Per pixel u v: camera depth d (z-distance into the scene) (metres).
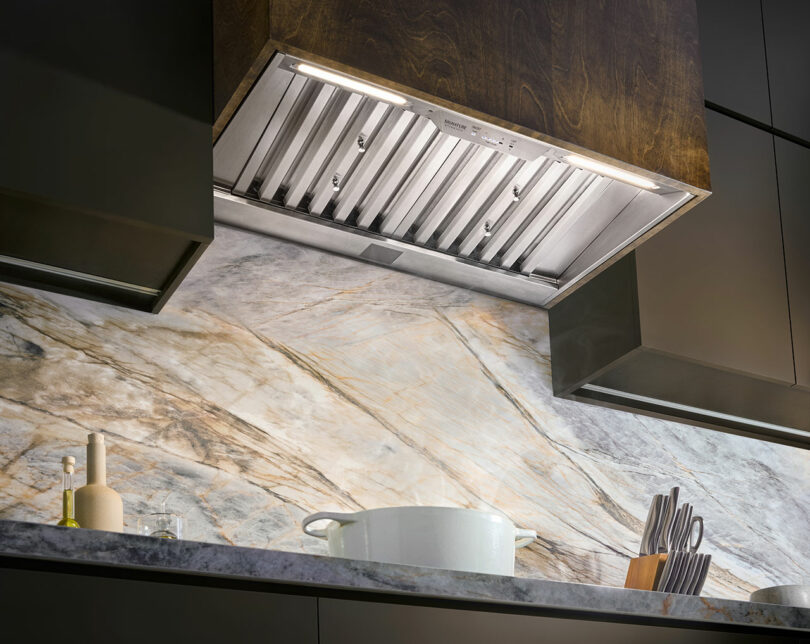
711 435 2.68
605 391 2.49
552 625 1.53
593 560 2.33
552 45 1.97
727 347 2.37
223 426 1.97
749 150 2.66
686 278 2.38
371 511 1.74
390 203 2.11
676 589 2.02
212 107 1.80
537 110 1.89
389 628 1.38
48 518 1.74
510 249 2.26
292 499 1.99
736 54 2.77
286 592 1.36
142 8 1.79
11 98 1.58
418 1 1.82
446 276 2.33
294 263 2.18
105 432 1.84
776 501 2.70
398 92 1.77
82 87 1.66
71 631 1.17
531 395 2.40
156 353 1.95
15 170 1.54
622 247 2.19
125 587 1.22
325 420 2.09
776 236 2.60
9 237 1.69
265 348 2.08
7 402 1.77
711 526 2.57
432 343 2.30
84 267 1.81
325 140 1.93
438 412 2.24
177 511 1.86
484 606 1.51
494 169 2.06
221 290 2.07
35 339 1.84
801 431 2.78
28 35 1.64
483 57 1.87
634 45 2.09
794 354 2.50
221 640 1.26
